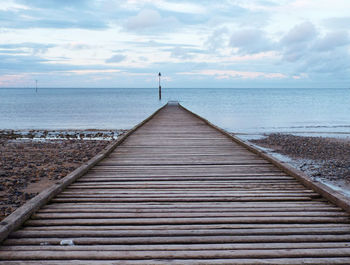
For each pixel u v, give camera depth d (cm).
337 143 1350
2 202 495
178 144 763
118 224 295
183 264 222
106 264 221
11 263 222
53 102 5362
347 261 227
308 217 309
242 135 1616
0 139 1430
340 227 286
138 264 222
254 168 520
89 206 341
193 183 432
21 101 5781
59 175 676
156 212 324
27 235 269
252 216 313
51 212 321
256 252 239
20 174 688
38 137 1527
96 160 545
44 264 221
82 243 257
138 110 3503
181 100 6131
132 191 396
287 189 405
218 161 573
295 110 3444
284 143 1344
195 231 277
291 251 240
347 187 707
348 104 4759
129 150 683
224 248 246
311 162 972
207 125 1210
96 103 5009
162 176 467
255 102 5297
